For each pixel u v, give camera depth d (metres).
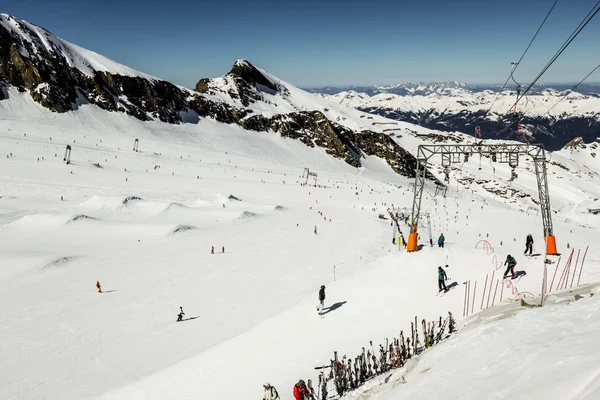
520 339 10.08
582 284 20.00
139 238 59.94
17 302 37.19
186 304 36.81
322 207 89.62
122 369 25.67
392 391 10.67
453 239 56.94
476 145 31.53
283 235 64.19
